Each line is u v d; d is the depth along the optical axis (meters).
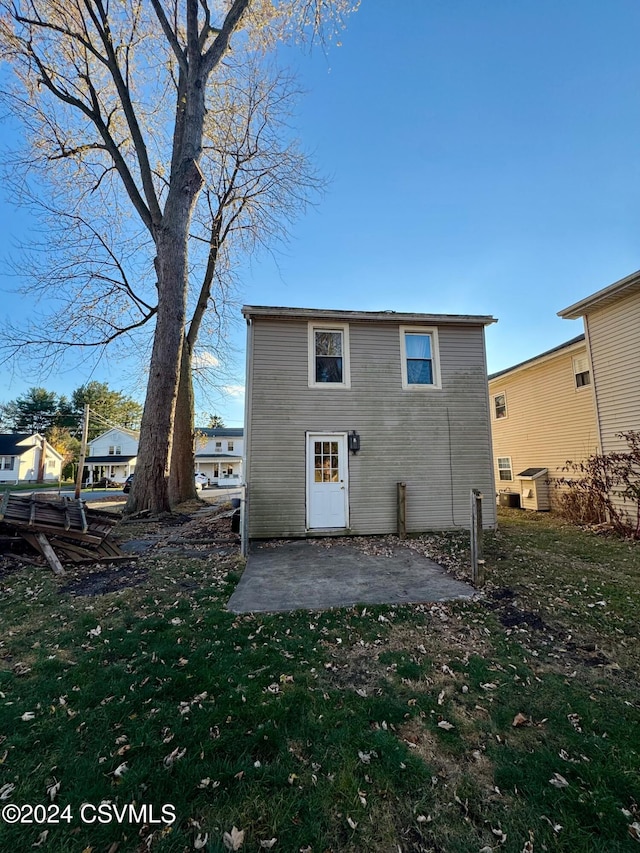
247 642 3.29
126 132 12.88
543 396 12.70
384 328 8.70
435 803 1.76
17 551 6.05
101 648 3.19
